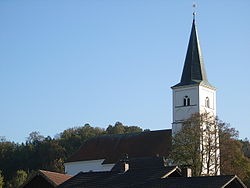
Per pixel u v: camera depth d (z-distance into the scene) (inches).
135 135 3973.9
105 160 3887.8
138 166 3169.3
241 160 3090.6
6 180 5600.4
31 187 2391.7
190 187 1702.8
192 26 4067.4
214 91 4015.8
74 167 4060.0
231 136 3134.8
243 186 1808.6
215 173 3021.7
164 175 1889.8
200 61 4003.4
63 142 6067.9
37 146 5994.1
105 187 1950.1
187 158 3004.4
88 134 6259.8
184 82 3951.8
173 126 3897.6
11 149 5954.7
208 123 3127.5
